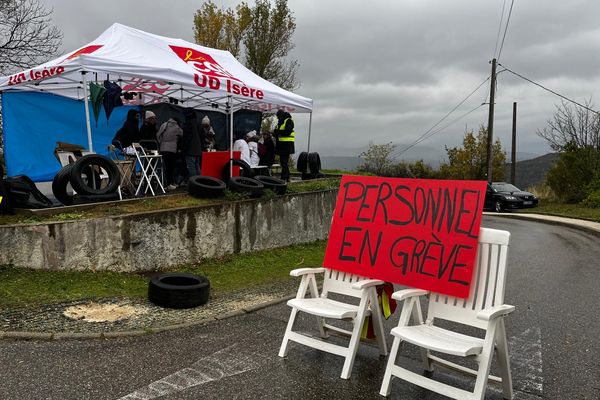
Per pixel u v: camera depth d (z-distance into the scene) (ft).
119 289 22.79
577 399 13.15
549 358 16.06
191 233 28.58
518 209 86.02
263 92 39.99
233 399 12.71
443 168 138.41
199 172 39.63
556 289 26.11
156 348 16.15
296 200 37.27
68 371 14.11
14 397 12.44
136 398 12.62
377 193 16.55
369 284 14.93
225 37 83.56
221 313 20.21
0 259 22.17
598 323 19.93
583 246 43.21
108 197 28.45
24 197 26.50
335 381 14.05
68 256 23.59
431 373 14.85
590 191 81.97
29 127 42.73
